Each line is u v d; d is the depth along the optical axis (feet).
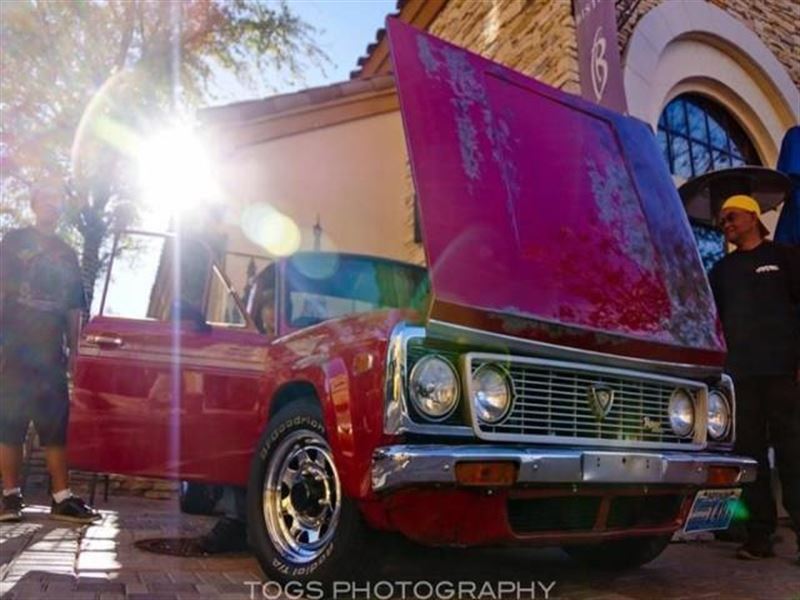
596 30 17.10
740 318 12.98
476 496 7.86
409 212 25.45
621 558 11.13
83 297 14.82
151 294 13.43
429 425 7.95
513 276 8.86
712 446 10.26
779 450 12.69
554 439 8.52
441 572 10.71
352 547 8.58
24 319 14.05
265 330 12.98
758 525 12.55
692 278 11.06
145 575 10.06
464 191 9.02
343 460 8.27
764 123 23.04
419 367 8.07
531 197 9.75
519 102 10.48
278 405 10.36
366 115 26.45
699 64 21.84
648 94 19.40
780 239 15.69
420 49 9.56
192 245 13.06
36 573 9.84
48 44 29.78
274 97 25.12
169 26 31.17
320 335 9.76
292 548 9.40
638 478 8.73
